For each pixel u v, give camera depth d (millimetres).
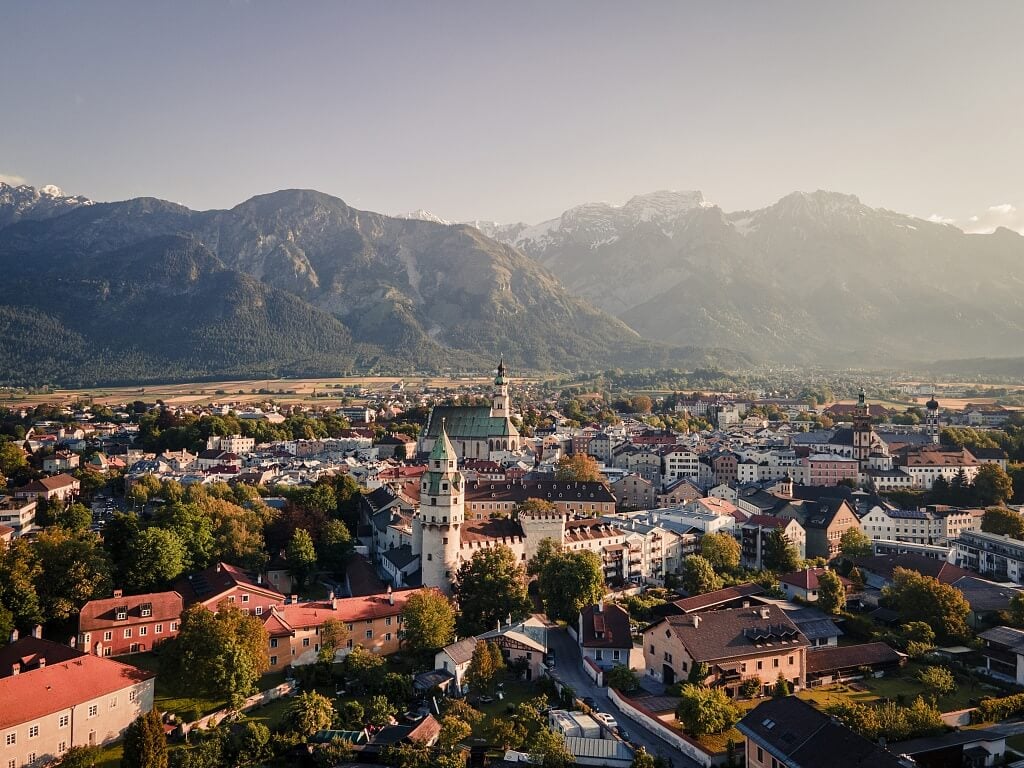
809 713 125812
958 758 134125
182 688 147875
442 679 165375
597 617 181750
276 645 171750
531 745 134000
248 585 191500
